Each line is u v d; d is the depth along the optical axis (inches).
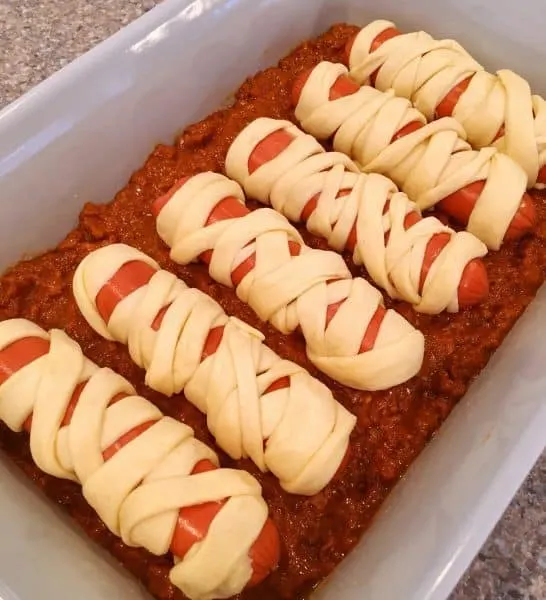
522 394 9.6
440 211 11.9
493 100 12.0
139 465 8.7
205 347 9.7
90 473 8.7
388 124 11.6
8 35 13.8
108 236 11.8
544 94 13.1
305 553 9.7
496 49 13.1
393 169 11.7
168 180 12.2
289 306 10.3
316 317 10.0
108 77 11.2
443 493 9.1
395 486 10.3
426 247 10.5
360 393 10.5
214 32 12.0
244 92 13.1
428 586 8.2
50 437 8.9
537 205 12.2
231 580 8.4
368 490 10.2
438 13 13.2
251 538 8.4
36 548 8.5
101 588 8.5
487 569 10.4
